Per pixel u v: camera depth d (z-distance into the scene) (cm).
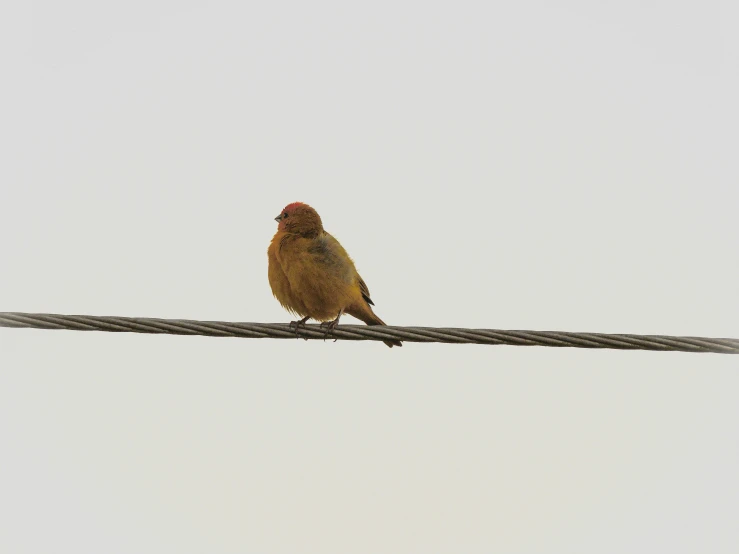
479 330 1209
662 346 1190
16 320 1165
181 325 1201
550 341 1198
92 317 1180
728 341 1186
